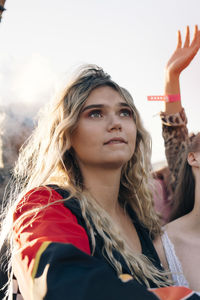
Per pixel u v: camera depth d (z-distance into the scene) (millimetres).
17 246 947
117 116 1232
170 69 2078
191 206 1602
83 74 1286
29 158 1466
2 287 1286
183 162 1617
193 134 1992
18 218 1011
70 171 1252
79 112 1215
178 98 2051
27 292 816
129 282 750
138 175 1431
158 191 1927
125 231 1309
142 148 1443
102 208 1208
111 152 1188
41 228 932
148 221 1430
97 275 729
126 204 1417
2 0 1747
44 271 765
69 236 941
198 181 1514
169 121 2023
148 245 1319
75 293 702
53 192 1124
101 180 1242
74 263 768
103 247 1098
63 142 1227
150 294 748
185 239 1450
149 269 1176
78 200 1148
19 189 1471
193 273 1374
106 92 1238
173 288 869
